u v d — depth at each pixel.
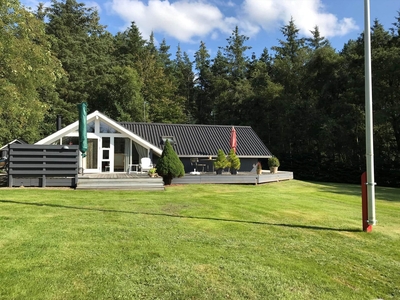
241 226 6.69
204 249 5.01
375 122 24.58
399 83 24.66
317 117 30.64
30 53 14.31
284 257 4.80
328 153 30.98
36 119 16.53
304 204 10.39
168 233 5.87
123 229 6.03
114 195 10.77
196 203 9.53
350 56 28.53
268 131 35.62
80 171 15.10
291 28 40.06
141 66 40.38
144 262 4.34
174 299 3.36
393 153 27.56
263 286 3.75
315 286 3.82
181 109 43.50
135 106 34.53
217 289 3.62
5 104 14.09
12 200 8.88
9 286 3.50
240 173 20.17
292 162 32.38
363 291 3.75
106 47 38.50
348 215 8.52
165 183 15.73
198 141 21.69
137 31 42.72
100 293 3.43
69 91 32.03
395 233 6.57
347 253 5.12
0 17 13.38
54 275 3.82
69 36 33.72
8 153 11.97
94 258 4.42
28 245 4.88
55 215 7.08
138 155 17.19
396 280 4.10
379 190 20.42
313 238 5.95
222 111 39.81
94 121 16.03
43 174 12.25
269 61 45.03
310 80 31.94
